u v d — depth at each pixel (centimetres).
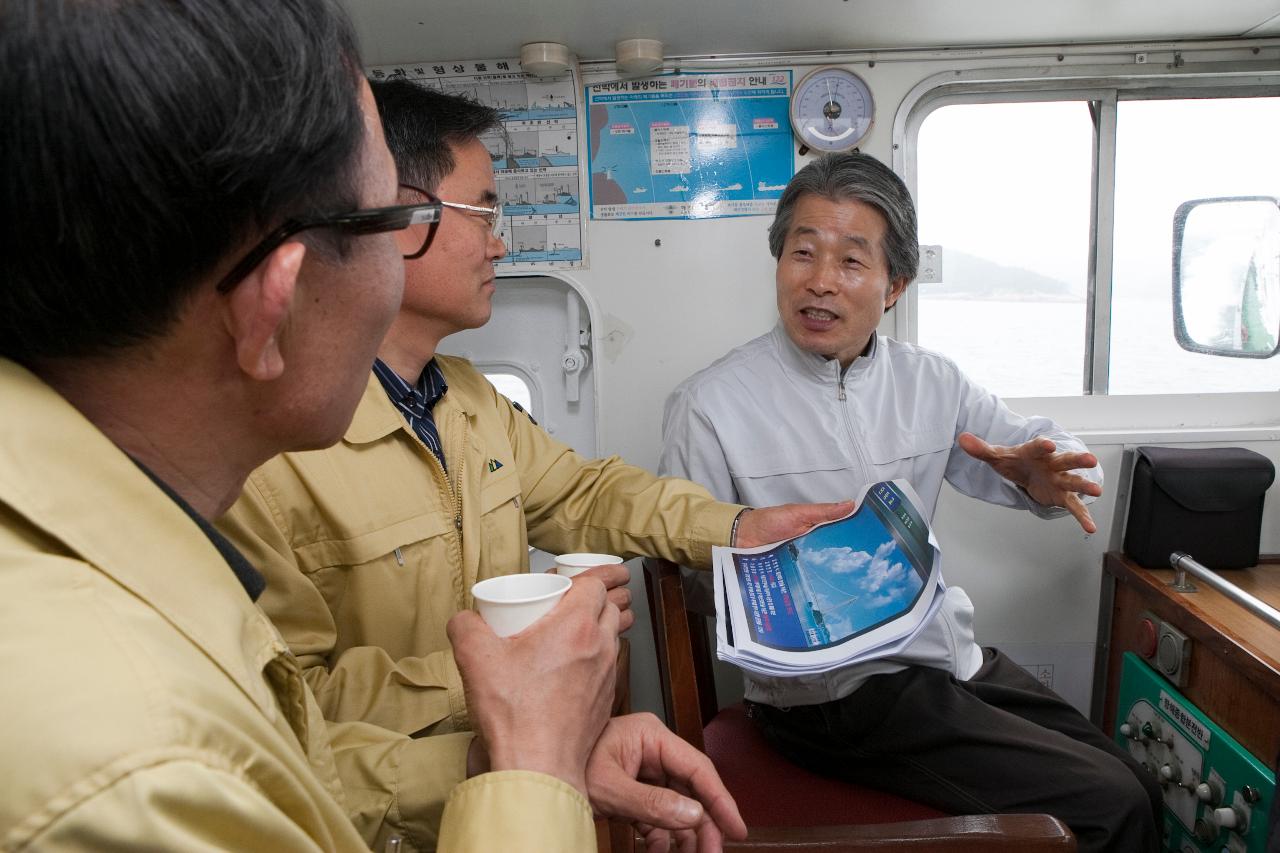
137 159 38
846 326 159
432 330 123
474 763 77
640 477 146
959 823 94
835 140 201
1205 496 185
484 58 199
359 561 108
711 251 207
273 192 42
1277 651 142
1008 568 214
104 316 42
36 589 37
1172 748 171
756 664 104
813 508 132
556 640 65
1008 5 173
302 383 50
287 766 45
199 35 39
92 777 33
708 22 179
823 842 92
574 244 207
